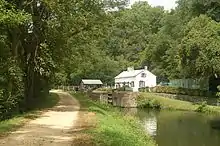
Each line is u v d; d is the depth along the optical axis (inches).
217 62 2401.6
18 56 1296.8
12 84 1135.6
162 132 1379.2
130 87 3897.6
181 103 2632.9
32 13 1268.5
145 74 3966.5
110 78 4574.3
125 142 666.8
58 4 1230.3
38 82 1806.1
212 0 2962.6
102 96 3070.9
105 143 610.2
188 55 2527.1
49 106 1521.9
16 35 1213.7
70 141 621.0
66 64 1670.8
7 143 591.5
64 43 1428.4
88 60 1958.7
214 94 2699.3
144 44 5482.3
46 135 685.3
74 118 1018.7
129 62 5049.2
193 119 1871.3
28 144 583.8
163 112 2345.0
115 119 1146.7
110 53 5315.0
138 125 1278.3
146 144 797.9
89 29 1478.8
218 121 1768.0
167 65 3941.9
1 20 903.7
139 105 2839.6
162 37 4084.6
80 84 4574.3
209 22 2603.3
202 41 2458.2
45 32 1358.3
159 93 3105.3
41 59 1450.5
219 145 1123.3
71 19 1310.3
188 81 3127.5
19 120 934.4
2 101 1048.8
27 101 1428.4
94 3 1416.1
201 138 1253.7
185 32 2787.9
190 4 3331.7
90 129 775.1
